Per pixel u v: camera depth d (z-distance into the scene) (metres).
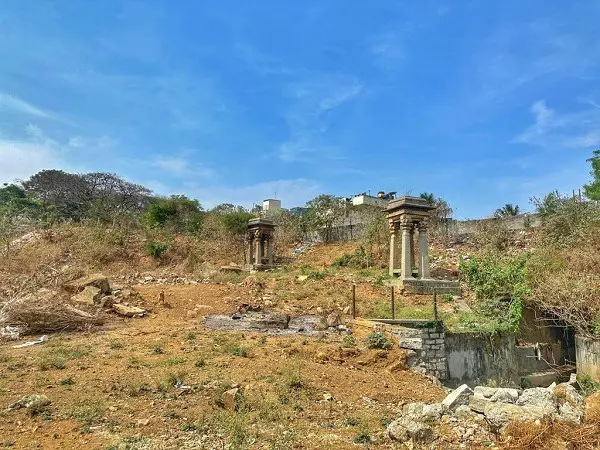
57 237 27.39
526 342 15.64
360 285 19.62
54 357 9.45
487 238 26.42
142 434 6.00
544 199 25.62
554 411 6.46
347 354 11.73
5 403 6.79
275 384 8.57
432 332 12.62
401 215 20.56
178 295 17.11
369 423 7.21
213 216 37.16
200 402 7.34
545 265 17.52
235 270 26.59
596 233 19.47
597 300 14.45
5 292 14.84
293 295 17.84
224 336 12.27
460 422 6.82
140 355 10.04
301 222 39.75
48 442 5.60
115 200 45.56
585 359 13.69
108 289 16.22
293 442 6.06
